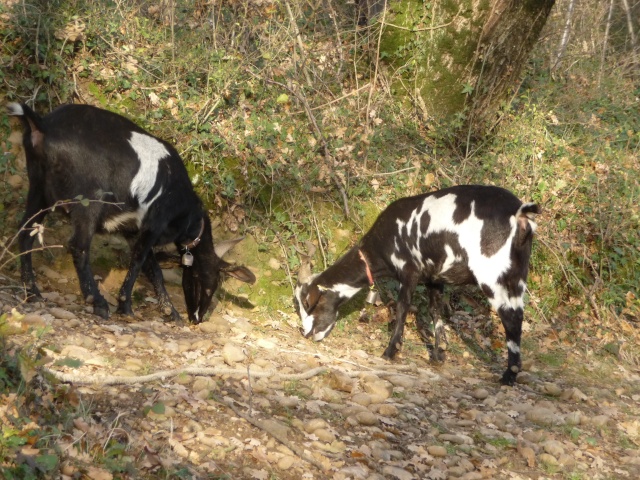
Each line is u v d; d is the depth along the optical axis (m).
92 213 5.59
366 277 7.00
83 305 5.91
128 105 7.55
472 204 6.49
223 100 7.96
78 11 7.75
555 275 8.66
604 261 8.98
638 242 9.24
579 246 8.92
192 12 8.70
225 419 4.50
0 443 3.48
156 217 5.98
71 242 5.59
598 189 9.19
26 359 3.99
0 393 3.83
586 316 8.46
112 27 7.80
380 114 9.17
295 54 8.79
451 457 4.89
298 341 6.75
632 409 6.61
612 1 15.50
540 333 8.02
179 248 6.40
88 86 7.46
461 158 9.31
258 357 5.77
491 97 9.61
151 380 4.68
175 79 7.82
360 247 7.04
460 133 9.48
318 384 5.51
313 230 7.77
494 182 9.06
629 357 8.02
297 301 7.28
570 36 13.31
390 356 6.75
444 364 6.94
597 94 11.98
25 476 3.41
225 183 7.49
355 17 9.79
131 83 7.63
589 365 7.59
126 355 5.05
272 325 6.98
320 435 4.62
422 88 9.42
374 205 8.23
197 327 6.30
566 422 5.89
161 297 6.37
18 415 3.71
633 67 14.09
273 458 4.24
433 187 8.73
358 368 6.20
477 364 7.14
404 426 5.20
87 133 5.57
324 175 7.94
